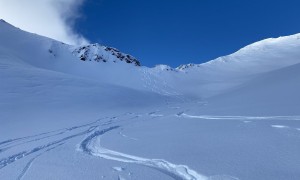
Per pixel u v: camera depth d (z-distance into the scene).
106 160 7.98
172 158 7.16
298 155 6.04
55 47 122.50
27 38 117.31
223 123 12.43
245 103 18.84
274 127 9.62
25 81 37.38
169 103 53.56
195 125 13.28
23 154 10.48
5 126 19.31
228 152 7.03
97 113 29.53
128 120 23.19
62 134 16.00
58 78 44.53
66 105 31.03
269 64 146.75
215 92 94.94
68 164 7.75
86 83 47.03
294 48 174.38
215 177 5.39
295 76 25.47
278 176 4.99
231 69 143.88
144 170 6.50
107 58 128.75
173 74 120.50
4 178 6.91
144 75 114.81
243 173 5.37
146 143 9.80
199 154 7.21
